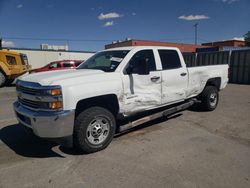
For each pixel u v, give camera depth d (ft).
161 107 18.48
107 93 13.97
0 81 53.06
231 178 10.92
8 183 10.67
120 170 11.73
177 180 10.76
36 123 12.34
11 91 45.19
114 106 15.14
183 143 15.16
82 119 13.20
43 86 12.35
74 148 14.48
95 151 13.88
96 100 14.16
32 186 10.41
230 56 59.52
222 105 26.99
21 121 13.85
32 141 15.76
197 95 22.52
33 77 13.93
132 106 15.57
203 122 19.92
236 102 29.04
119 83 14.58
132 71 15.37
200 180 10.75
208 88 23.17
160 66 17.66
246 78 55.98
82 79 13.24
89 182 10.67
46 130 12.27
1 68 52.54
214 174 11.28
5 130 18.21
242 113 23.03
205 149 14.20
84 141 13.30
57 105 12.20
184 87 19.79
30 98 13.14
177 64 19.33
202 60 67.87
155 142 15.35
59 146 14.87
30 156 13.47
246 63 55.77
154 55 17.47
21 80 14.40
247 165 12.17
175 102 19.22
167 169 11.77
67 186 10.38
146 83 16.28
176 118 21.21
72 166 12.21
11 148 14.62
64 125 12.31
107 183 10.56
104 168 11.95
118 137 16.34
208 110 23.66
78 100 12.72
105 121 14.19
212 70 23.21
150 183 10.53
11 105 29.09
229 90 42.19
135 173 11.41
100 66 16.31
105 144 14.23
